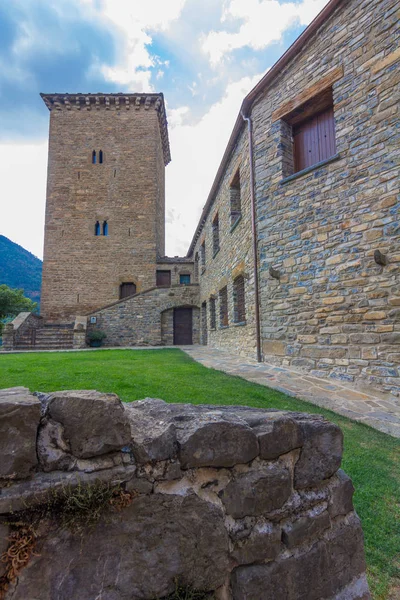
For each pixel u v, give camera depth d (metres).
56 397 1.22
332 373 6.06
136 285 19.23
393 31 5.55
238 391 4.95
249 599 1.31
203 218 15.67
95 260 19.16
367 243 5.71
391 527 2.19
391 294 5.32
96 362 7.57
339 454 1.71
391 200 5.42
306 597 1.46
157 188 20.75
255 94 8.11
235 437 1.43
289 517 1.51
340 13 6.36
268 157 7.76
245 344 8.94
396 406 4.68
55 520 1.13
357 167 5.95
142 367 6.88
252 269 8.30
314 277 6.56
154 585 1.22
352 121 6.06
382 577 1.83
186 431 1.41
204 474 1.38
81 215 19.44
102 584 1.15
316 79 6.73
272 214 7.56
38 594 1.07
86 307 18.75
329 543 1.58
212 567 1.31
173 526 1.28
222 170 11.38
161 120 22.16
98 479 1.19
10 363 7.15
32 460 1.13
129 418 1.49
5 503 1.06
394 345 5.20
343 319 5.98
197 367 7.12
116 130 20.27
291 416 1.72
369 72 5.86
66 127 20.08
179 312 17.38
